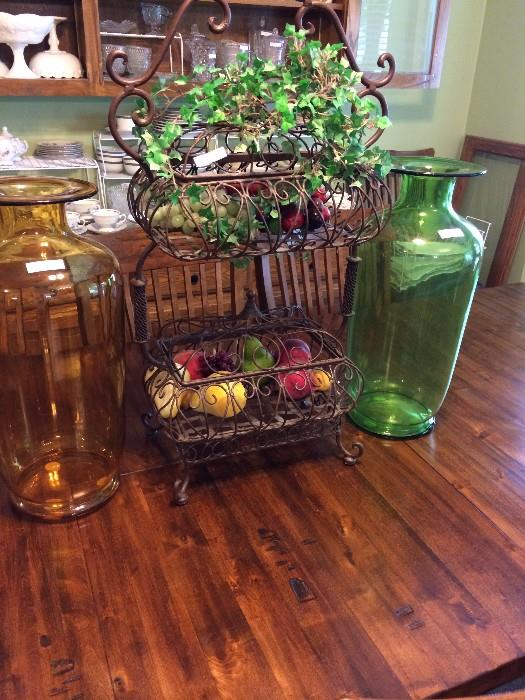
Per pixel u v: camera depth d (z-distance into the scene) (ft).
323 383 3.13
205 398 2.90
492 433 3.62
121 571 2.54
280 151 3.04
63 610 2.34
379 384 3.74
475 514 2.95
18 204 2.45
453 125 10.15
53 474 2.98
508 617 2.38
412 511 2.95
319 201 2.92
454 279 3.32
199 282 4.56
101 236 4.28
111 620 2.31
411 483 3.15
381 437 3.53
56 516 2.80
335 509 2.94
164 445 3.40
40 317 2.81
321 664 2.15
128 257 4.38
